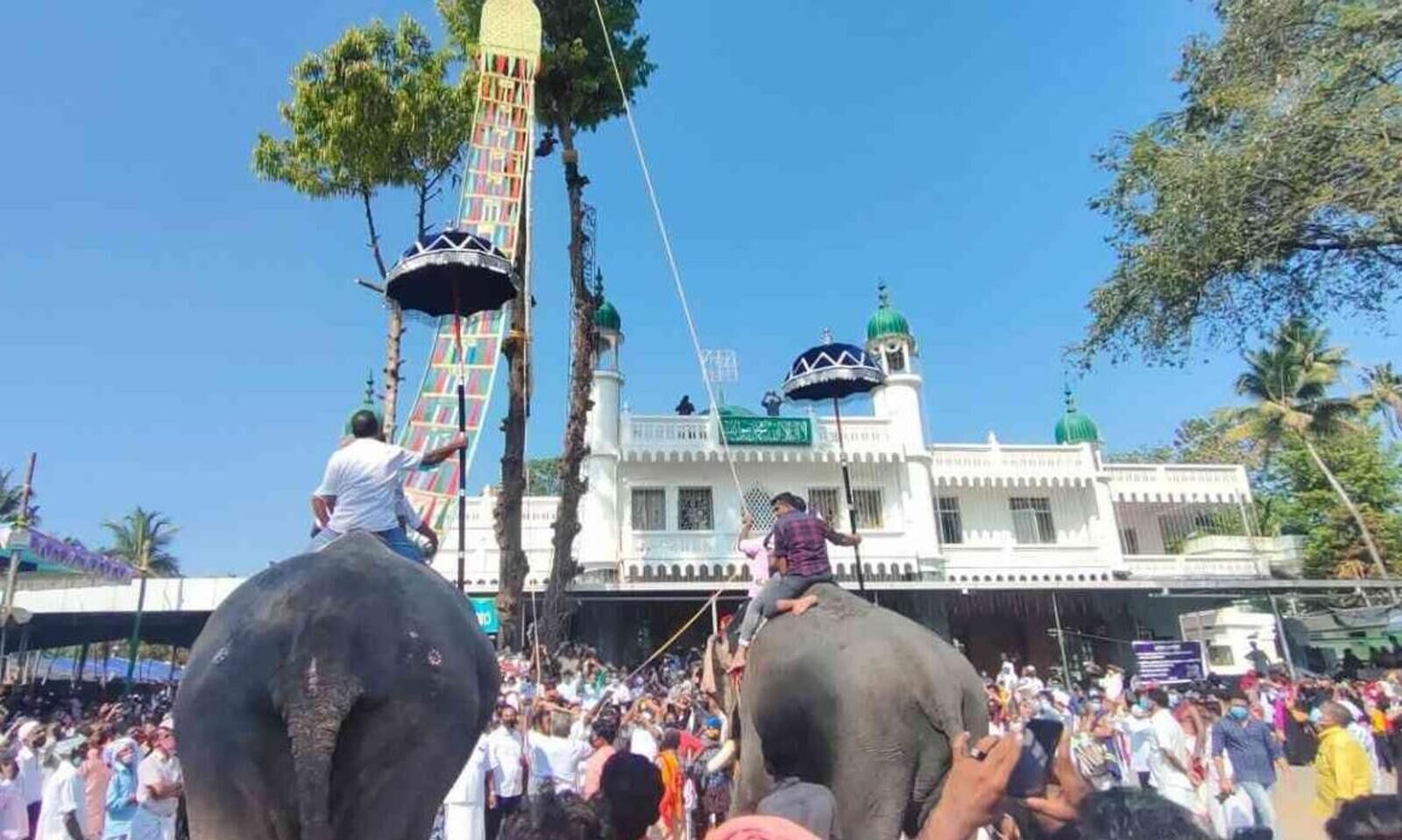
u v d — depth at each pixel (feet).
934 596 100.89
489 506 93.56
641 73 75.72
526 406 66.33
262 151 71.05
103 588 88.94
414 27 72.95
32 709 82.33
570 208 73.00
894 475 106.32
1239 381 144.97
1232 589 100.63
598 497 97.30
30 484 67.62
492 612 60.39
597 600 93.09
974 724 15.69
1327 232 46.39
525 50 71.05
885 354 112.47
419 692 12.39
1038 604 103.30
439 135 71.92
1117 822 6.84
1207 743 41.24
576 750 37.63
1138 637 106.52
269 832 11.40
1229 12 48.85
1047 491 113.70
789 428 104.01
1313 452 130.72
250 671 11.93
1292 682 80.07
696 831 40.04
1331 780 32.48
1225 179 46.03
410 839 11.89
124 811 35.63
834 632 16.78
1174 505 120.06
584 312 71.51
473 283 31.27
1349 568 122.11
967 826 7.40
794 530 19.75
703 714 52.90
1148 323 52.08
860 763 15.07
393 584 13.47
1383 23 42.45
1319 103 43.73
